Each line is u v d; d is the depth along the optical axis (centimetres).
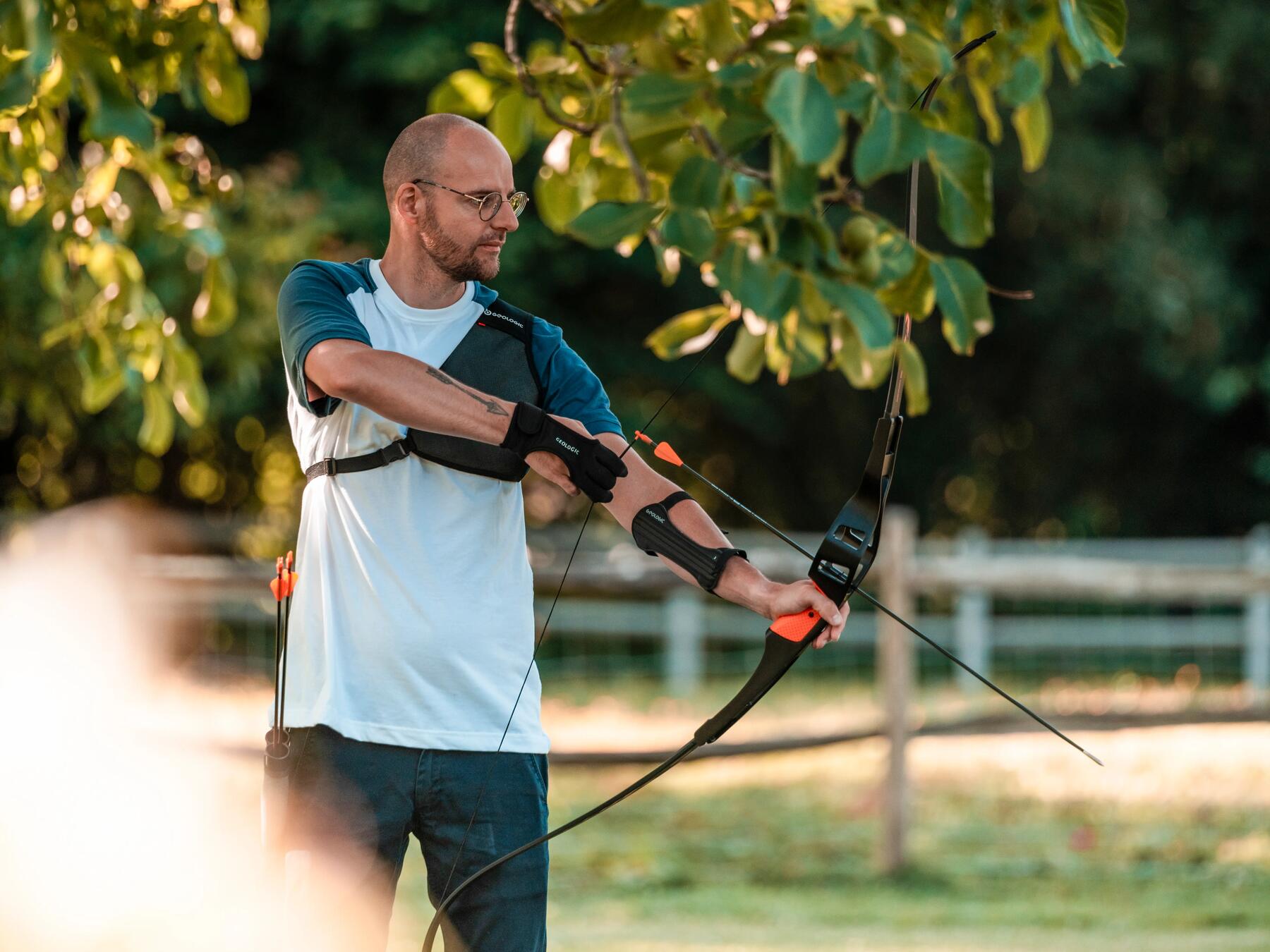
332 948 931
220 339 4000
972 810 2847
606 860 2512
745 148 896
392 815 933
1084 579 2600
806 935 2012
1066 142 5509
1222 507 6462
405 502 931
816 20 855
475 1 4894
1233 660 4659
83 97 1182
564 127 1130
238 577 2783
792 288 898
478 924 951
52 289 1508
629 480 938
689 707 4200
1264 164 5900
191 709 3619
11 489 5444
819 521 6550
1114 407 6259
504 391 955
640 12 880
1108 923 2112
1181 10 5691
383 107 5131
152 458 5578
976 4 1021
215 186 1525
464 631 932
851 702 4216
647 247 5244
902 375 895
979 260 5844
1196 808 2819
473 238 927
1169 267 5631
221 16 1353
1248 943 1945
